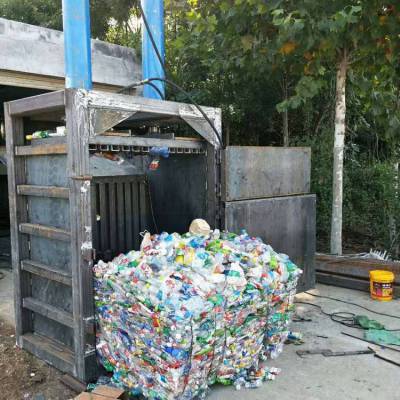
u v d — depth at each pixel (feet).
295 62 18.95
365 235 23.57
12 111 10.28
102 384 8.91
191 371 7.70
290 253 13.89
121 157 11.74
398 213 20.52
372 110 19.53
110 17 36.22
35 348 10.41
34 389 9.17
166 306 7.31
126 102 9.30
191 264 8.46
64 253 9.61
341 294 15.17
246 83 21.95
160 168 12.90
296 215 14.01
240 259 9.07
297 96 16.71
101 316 8.84
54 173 9.63
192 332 7.40
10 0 37.37
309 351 10.51
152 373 7.85
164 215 12.96
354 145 23.97
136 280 8.04
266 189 12.96
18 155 10.44
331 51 17.06
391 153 23.61
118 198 11.02
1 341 11.49
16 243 10.64
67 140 8.73
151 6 13.28
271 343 9.95
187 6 20.39
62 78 19.56
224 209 11.72
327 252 20.63
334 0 15.03
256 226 12.60
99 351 9.07
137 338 7.95
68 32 11.46
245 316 8.54
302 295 15.07
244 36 17.54
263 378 9.20
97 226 10.53
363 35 16.61
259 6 15.81
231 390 8.82
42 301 10.44
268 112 23.22
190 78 23.06
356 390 8.84
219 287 8.09
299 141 22.62
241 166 12.07
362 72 19.53
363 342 11.10
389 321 12.54
